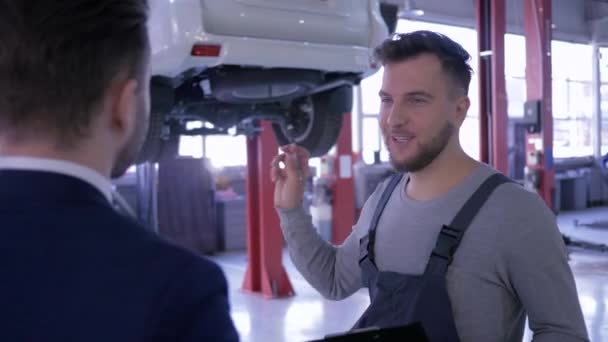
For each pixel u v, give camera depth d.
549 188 6.45
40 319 0.53
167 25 2.34
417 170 1.29
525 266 1.15
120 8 0.61
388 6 3.09
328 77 2.82
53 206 0.57
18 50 0.56
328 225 5.83
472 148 11.38
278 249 5.23
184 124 3.18
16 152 0.59
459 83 1.27
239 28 2.40
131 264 0.56
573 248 7.32
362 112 9.58
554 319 1.14
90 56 0.58
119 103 0.62
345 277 1.51
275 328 4.31
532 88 6.59
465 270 1.17
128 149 0.68
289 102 3.30
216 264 0.60
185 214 7.68
